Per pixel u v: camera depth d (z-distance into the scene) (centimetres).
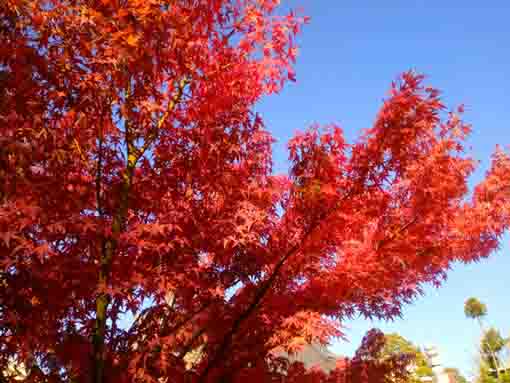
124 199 521
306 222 556
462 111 605
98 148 529
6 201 402
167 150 561
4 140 390
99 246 485
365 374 700
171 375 507
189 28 509
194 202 559
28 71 425
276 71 584
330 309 593
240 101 593
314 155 551
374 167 546
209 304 563
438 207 600
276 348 588
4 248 404
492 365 4362
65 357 486
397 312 627
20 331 434
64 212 442
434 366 3725
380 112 538
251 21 586
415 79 528
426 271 696
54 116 472
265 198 562
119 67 455
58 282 440
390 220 598
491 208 700
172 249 509
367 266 560
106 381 488
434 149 592
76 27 437
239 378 583
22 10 418
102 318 480
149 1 448
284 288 594
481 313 4472
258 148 605
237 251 554
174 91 576
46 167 473
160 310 512
